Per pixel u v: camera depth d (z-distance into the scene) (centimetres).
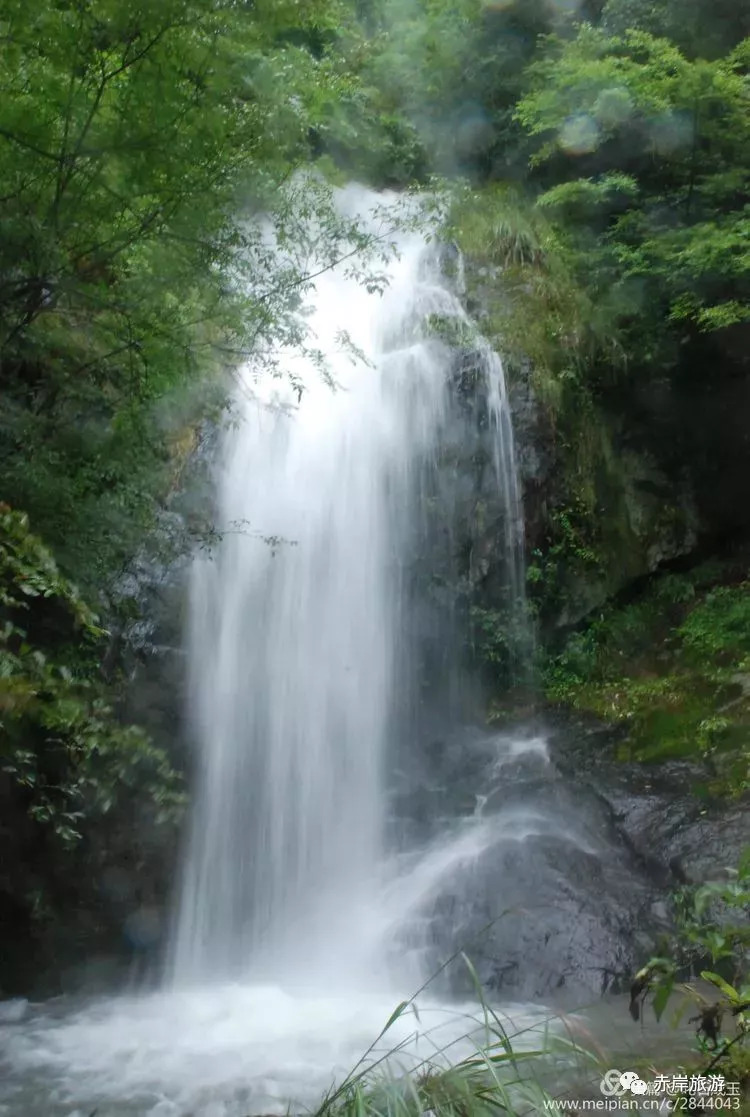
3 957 833
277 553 1055
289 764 1005
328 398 1166
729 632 1141
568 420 1225
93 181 657
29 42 609
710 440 1315
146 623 931
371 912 874
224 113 661
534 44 1598
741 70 1398
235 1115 554
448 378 1177
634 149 1398
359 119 1466
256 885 948
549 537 1182
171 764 922
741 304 1231
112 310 711
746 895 361
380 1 1691
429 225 1314
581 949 755
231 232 717
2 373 750
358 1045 657
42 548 491
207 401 896
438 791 1021
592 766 1011
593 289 1328
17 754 652
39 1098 589
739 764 945
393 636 1105
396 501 1143
